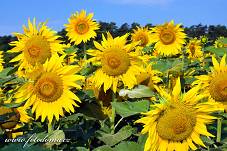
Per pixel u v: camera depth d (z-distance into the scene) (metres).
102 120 1.48
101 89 1.62
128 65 1.62
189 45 3.60
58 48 1.67
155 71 1.82
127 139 1.55
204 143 1.36
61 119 1.42
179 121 1.25
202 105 1.26
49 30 1.68
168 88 1.83
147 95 1.56
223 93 1.44
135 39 3.62
